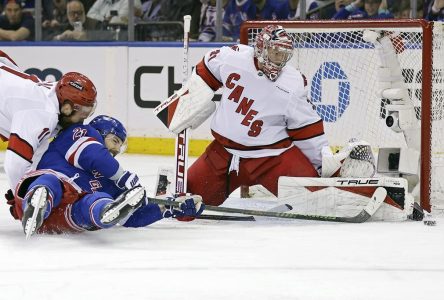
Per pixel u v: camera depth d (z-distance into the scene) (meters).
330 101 16.88
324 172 13.36
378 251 10.77
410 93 15.37
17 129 11.32
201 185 13.86
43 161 11.43
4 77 11.68
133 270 9.48
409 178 14.63
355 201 13.16
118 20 26.00
